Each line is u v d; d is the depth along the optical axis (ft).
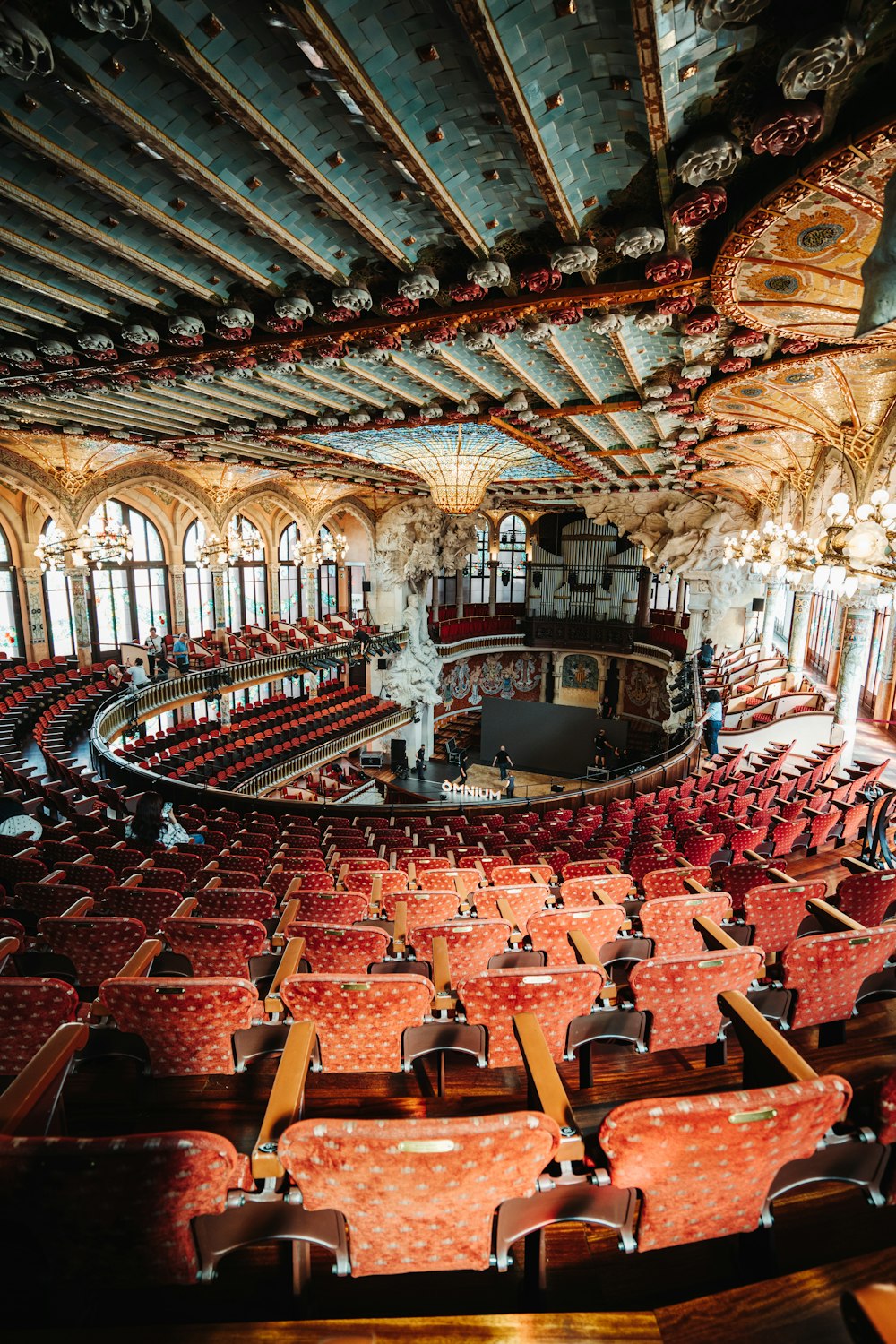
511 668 128.98
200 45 10.53
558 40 10.61
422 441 46.09
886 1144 7.97
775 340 22.77
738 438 38.19
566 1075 12.12
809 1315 6.73
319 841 31.94
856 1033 13.08
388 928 17.93
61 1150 6.23
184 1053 10.86
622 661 117.91
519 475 64.69
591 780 80.38
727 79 10.89
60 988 9.89
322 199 14.96
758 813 33.30
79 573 69.67
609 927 15.65
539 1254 7.37
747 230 14.26
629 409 32.17
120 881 21.74
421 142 13.08
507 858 25.79
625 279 17.76
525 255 17.33
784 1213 8.61
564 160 13.32
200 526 90.99
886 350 21.90
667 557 75.46
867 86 10.53
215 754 71.67
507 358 26.27
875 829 26.89
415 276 17.63
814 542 31.35
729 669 74.38
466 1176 6.66
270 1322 6.53
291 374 29.63
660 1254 8.21
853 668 43.96
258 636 90.33
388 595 102.68
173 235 17.02
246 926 14.15
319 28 9.87
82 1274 7.00
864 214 13.75
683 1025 11.63
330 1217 7.22
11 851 24.45
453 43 11.02
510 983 10.68
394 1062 11.41
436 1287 7.84
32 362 25.25
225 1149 6.42
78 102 12.75
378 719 98.43
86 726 64.03
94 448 58.29
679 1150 6.86
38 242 17.53
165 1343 6.35
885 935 11.72
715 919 15.96
